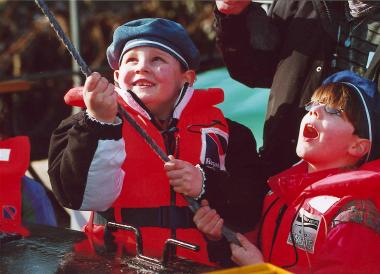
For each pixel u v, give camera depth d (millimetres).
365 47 3248
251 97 4512
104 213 2973
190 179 2820
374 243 2633
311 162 2926
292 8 3518
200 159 3027
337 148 2871
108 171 2691
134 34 3051
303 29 3400
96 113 2584
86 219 4137
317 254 2691
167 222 2914
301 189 2863
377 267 2607
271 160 3445
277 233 2918
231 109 4453
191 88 3135
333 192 2742
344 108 2863
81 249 2643
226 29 3480
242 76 3656
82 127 2619
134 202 2932
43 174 4645
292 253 2848
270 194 3078
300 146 2930
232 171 3250
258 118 4359
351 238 2619
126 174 2941
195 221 2805
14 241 2729
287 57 3436
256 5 3514
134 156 2949
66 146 2787
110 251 2627
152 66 3029
